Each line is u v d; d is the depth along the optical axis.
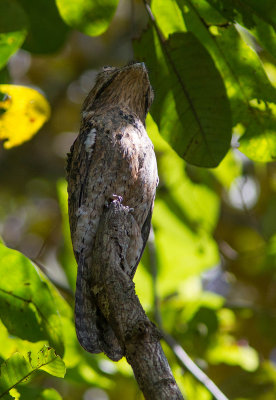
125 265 6.39
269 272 15.09
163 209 12.55
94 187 8.05
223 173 12.90
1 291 7.97
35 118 9.49
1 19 8.26
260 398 12.14
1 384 6.67
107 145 8.16
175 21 8.43
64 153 19.62
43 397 7.85
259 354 13.19
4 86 9.23
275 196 15.48
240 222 16.22
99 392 14.04
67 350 9.54
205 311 12.06
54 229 18.41
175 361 10.56
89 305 7.13
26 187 19.50
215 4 7.88
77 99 19.25
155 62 8.64
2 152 19.31
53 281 11.15
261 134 8.96
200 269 12.22
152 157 8.38
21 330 8.05
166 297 13.31
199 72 8.50
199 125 8.63
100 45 19.28
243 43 8.47
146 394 5.15
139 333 5.39
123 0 18.81
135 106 9.45
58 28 9.58
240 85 8.76
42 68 18.91
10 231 19.05
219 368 12.28
